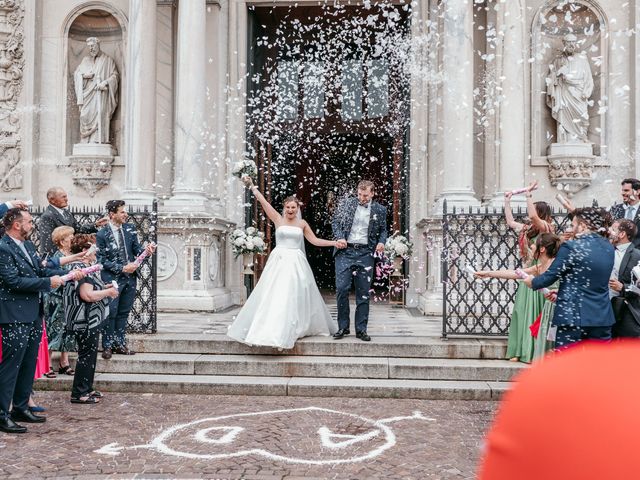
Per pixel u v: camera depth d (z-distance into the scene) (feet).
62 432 18.11
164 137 39.68
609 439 1.64
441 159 38.22
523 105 35.60
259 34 44.29
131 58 37.88
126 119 38.86
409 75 41.09
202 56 37.35
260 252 37.22
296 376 24.25
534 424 1.74
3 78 41.04
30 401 20.04
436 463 15.65
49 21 41.73
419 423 19.31
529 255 22.86
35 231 28.99
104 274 24.52
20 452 16.28
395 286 40.88
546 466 1.70
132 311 27.63
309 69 43.98
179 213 35.42
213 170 40.29
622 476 1.61
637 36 37.06
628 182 24.07
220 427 18.75
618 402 1.67
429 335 27.35
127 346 25.75
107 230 24.99
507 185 35.32
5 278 17.53
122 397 22.62
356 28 42.80
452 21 34.96
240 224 40.93
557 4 37.78
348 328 26.53
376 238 26.53
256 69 43.80
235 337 25.21
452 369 23.62
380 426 18.98
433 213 36.68
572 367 1.79
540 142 38.29
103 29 42.16
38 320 19.01
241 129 41.09
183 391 23.20
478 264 32.89
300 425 19.03
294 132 44.39
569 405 1.71
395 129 42.98
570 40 37.73
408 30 41.45
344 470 15.14
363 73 43.27
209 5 40.37
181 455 16.15
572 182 37.19
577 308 17.49
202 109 37.29
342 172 48.16
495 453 1.81
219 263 38.93
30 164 41.01
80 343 21.38
